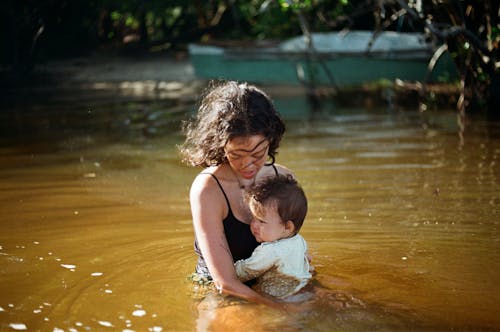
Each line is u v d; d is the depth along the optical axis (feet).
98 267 13.00
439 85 37.24
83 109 35.35
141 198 18.44
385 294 11.49
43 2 48.26
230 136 11.09
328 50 39.04
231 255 11.74
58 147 25.85
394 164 21.48
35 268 12.94
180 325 10.28
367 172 20.53
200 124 11.80
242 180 12.19
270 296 11.44
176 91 40.83
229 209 11.97
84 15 53.16
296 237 12.23
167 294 11.55
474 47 29.81
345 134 26.99
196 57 43.73
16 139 27.63
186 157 12.49
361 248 13.93
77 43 55.47
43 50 51.44
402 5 28.73
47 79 47.26
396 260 13.21
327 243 14.29
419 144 24.54
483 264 12.92
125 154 24.39
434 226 15.23
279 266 11.85
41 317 10.60
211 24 56.18
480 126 27.81
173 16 58.39
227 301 11.08
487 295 11.46
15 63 47.09
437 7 30.17
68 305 11.10
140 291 11.70
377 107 34.14
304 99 37.50
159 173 21.44
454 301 11.20
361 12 36.68
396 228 15.16
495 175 19.61
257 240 11.97
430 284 11.96
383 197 17.71
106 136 27.91
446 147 23.84
